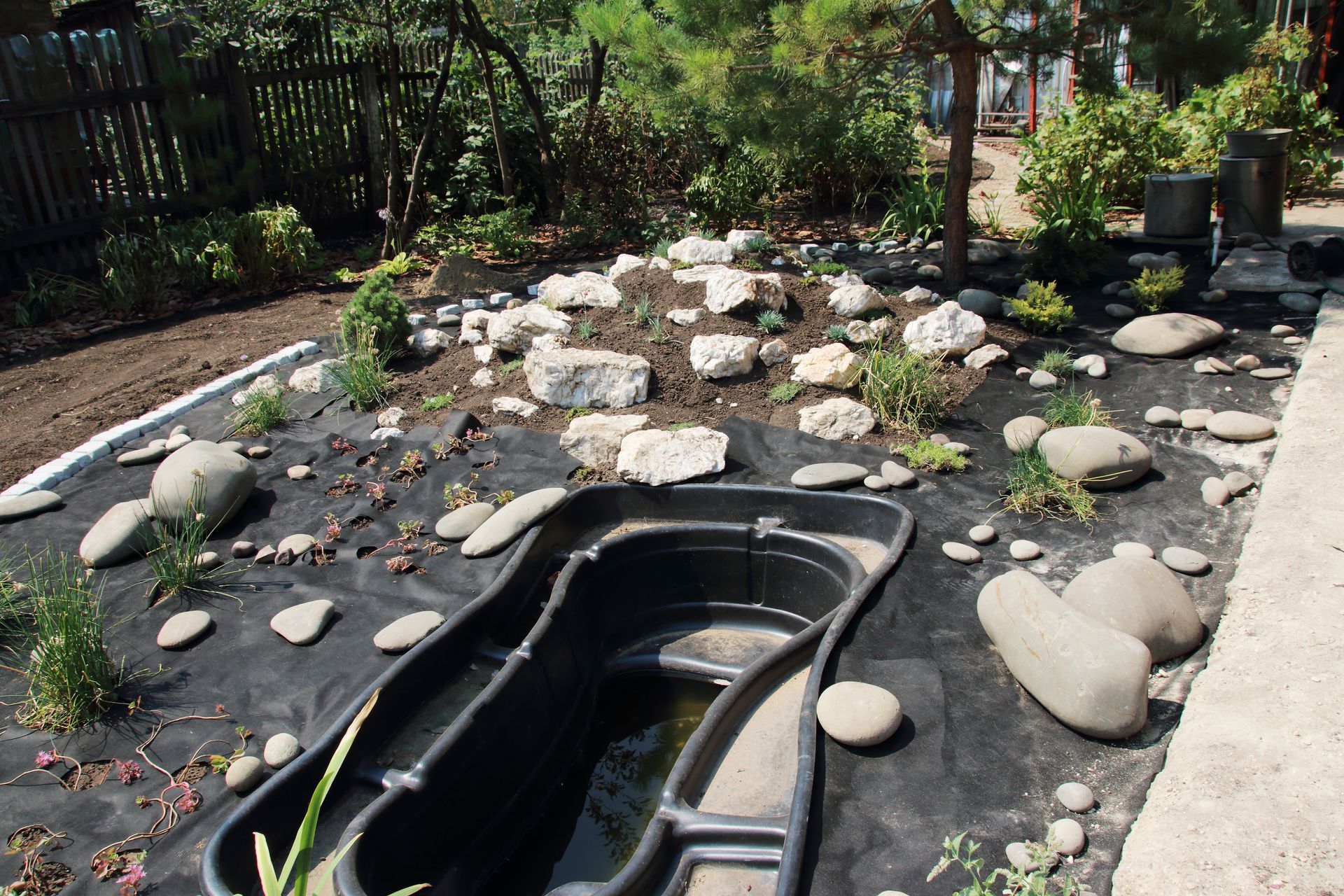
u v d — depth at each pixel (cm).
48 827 288
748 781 298
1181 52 611
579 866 323
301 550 427
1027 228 838
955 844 225
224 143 948
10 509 462
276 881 201
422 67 1156
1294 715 269
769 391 521
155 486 450
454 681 360
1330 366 488
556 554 429
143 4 932
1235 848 231
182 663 361
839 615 344
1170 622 312
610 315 592
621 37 694
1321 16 1081
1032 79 702
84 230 839
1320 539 348
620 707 403
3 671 361
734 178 969
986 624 327
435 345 608
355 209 1089
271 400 543
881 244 869
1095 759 276
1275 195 760
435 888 290
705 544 429
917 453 453
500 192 1069
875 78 770
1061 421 462
